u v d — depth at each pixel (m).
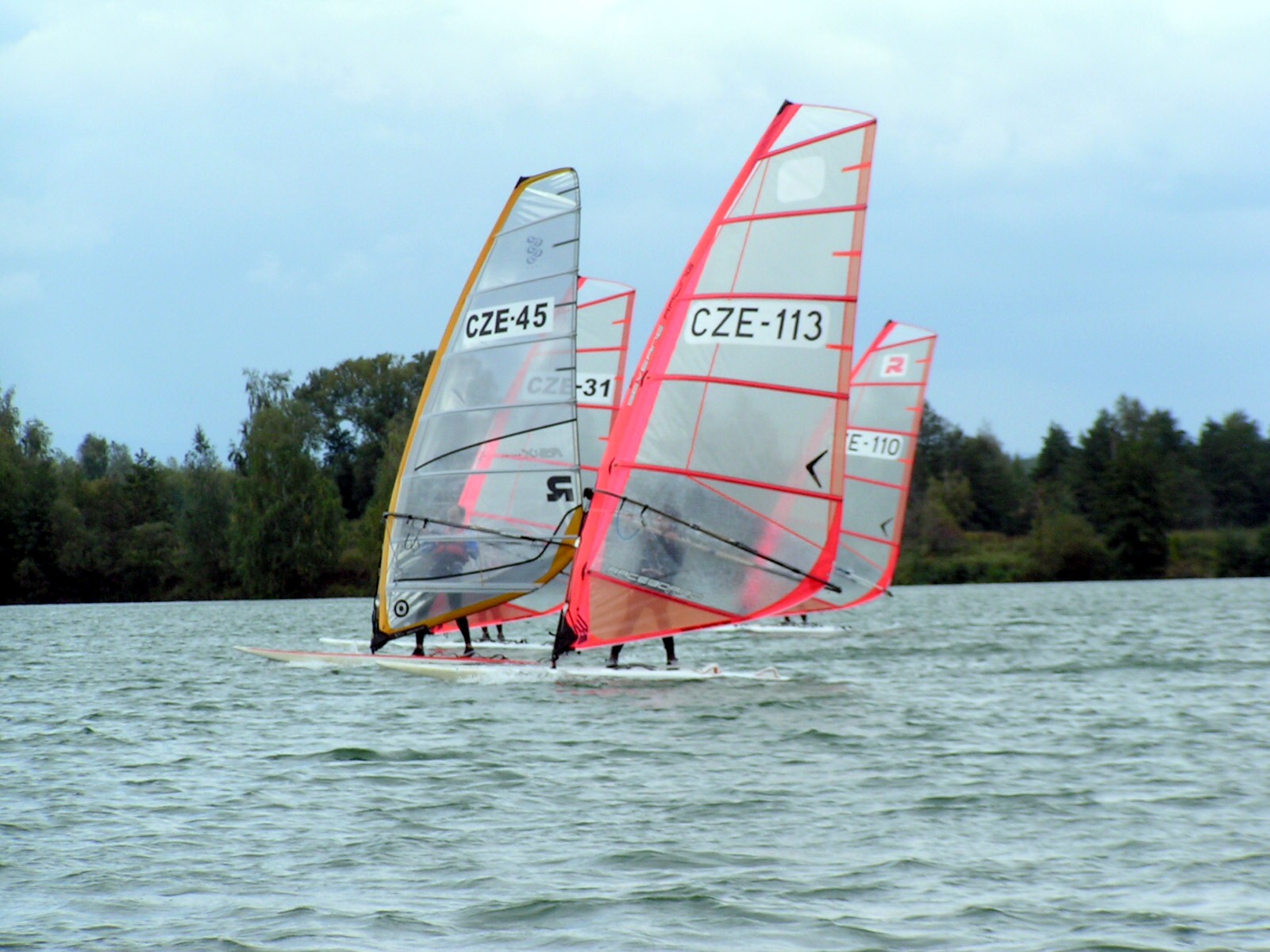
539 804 52.22
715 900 39.19
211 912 38.44
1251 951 34.50
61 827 48.84
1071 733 70.19
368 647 134.00
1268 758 62.06
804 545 90.00
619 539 93.25
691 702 82.81
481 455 100.25
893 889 40.44
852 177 89.19
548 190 98.88
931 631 159.25
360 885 40.97
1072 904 38.72
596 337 127.50
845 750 64.50
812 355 89.50
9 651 138.62
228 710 81.62
